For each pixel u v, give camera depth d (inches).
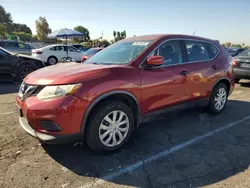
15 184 104.3
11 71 349.7
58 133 116.0
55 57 644.7
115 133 133.3
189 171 116.4
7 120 180.7
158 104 151.6
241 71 332.5
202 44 189.0
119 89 129.0
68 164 121.6
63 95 114.4
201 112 208.4
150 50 149.5
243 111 214.7
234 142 149.2
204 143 147.4
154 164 122.7
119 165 121.5
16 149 134.9
